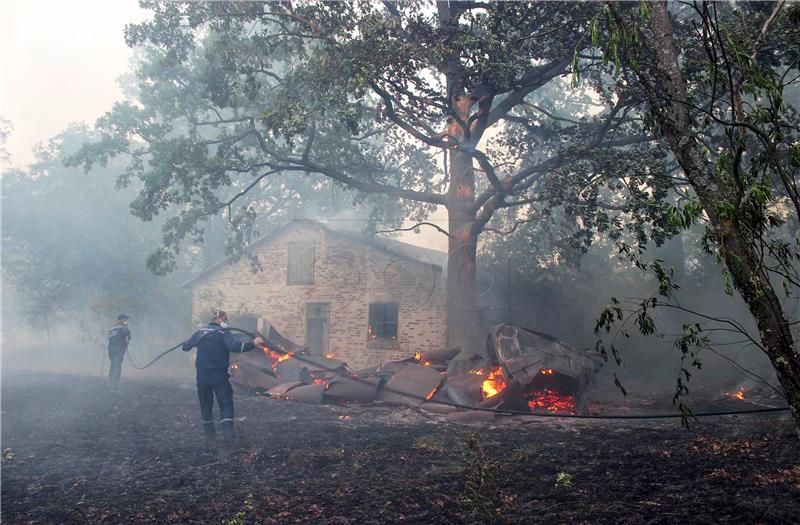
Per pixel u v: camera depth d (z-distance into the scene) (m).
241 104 18.50
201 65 17.58
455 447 7.12
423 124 15.26
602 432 8.28
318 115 15.46
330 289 21.52
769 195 3.49
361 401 11.27
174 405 10.47
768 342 3.44
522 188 16.56
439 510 4.71
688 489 5.10
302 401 11.17
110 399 11.09
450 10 13.96
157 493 5.28
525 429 8.65
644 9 4.10
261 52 16.70
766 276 3.51
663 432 8.17
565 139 17.45
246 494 5.24
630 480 5.48
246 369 12.48
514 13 12.49
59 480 5.71
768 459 6.04
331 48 13.85
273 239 22.78
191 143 16.94
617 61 4.19
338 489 5.35
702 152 3.90
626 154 12.90
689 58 10.79
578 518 4.42
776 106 3.59
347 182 17.95
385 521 4.50
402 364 12.80
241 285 23.06
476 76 13.10
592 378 11.45
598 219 13.31
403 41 13.44
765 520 4.24
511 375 10.62
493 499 4.94
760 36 4.13
